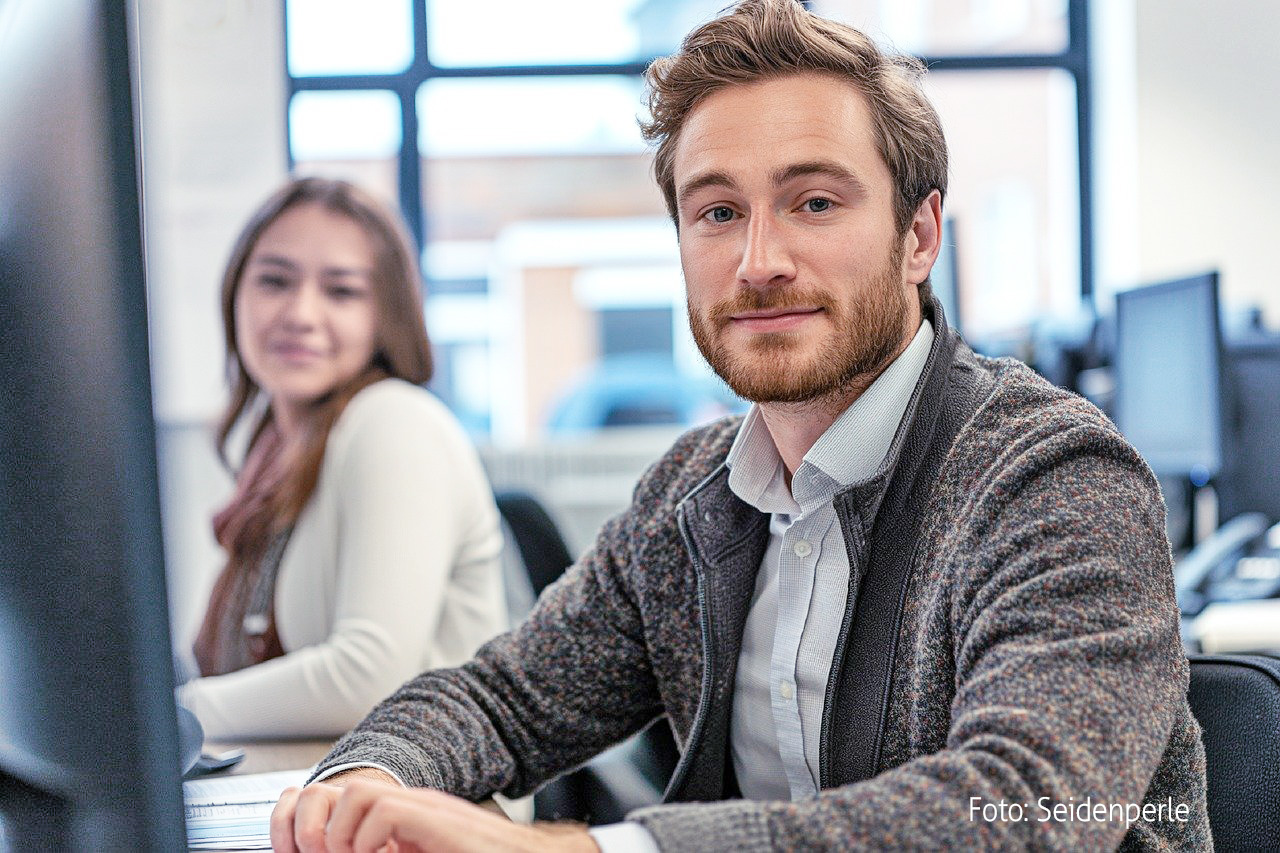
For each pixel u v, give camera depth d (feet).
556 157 16.30
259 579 5.58
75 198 2.11
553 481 15.20
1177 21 16.08
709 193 3.34
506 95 15.76
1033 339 11.09
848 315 3.29
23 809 2.35
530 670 3.92
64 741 2.27
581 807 5.04
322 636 5.44
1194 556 8.42
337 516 5.45
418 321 6.05
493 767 3.74
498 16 15.65
